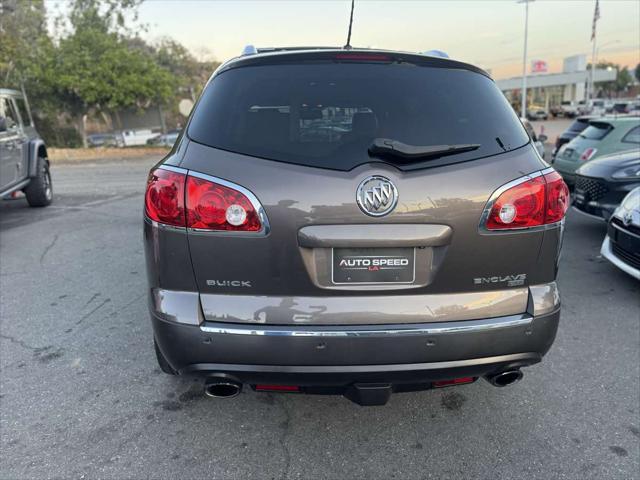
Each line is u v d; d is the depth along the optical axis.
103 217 7.91
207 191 2.05
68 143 27.50
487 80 2.50
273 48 2.82
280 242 2.06
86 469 2.37
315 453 2.50
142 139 28.67
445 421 2.74
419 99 2.27
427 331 2.12
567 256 5.68
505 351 2.22
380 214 2.04
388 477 2.34
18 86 24.45
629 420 2.73
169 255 2.13
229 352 2.11
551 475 2.34
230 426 2.69
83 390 3.01
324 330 2.09
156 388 3.03
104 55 24.08
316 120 2.16
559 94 70.00
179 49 40.31
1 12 25.30
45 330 3.79
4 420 2.72
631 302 4.33
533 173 2.19
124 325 3.86
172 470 2.37
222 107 2.22
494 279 2.21
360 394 2.19
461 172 2.10
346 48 2.65
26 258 5.64
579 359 3.37
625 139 8.15
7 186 7.35
